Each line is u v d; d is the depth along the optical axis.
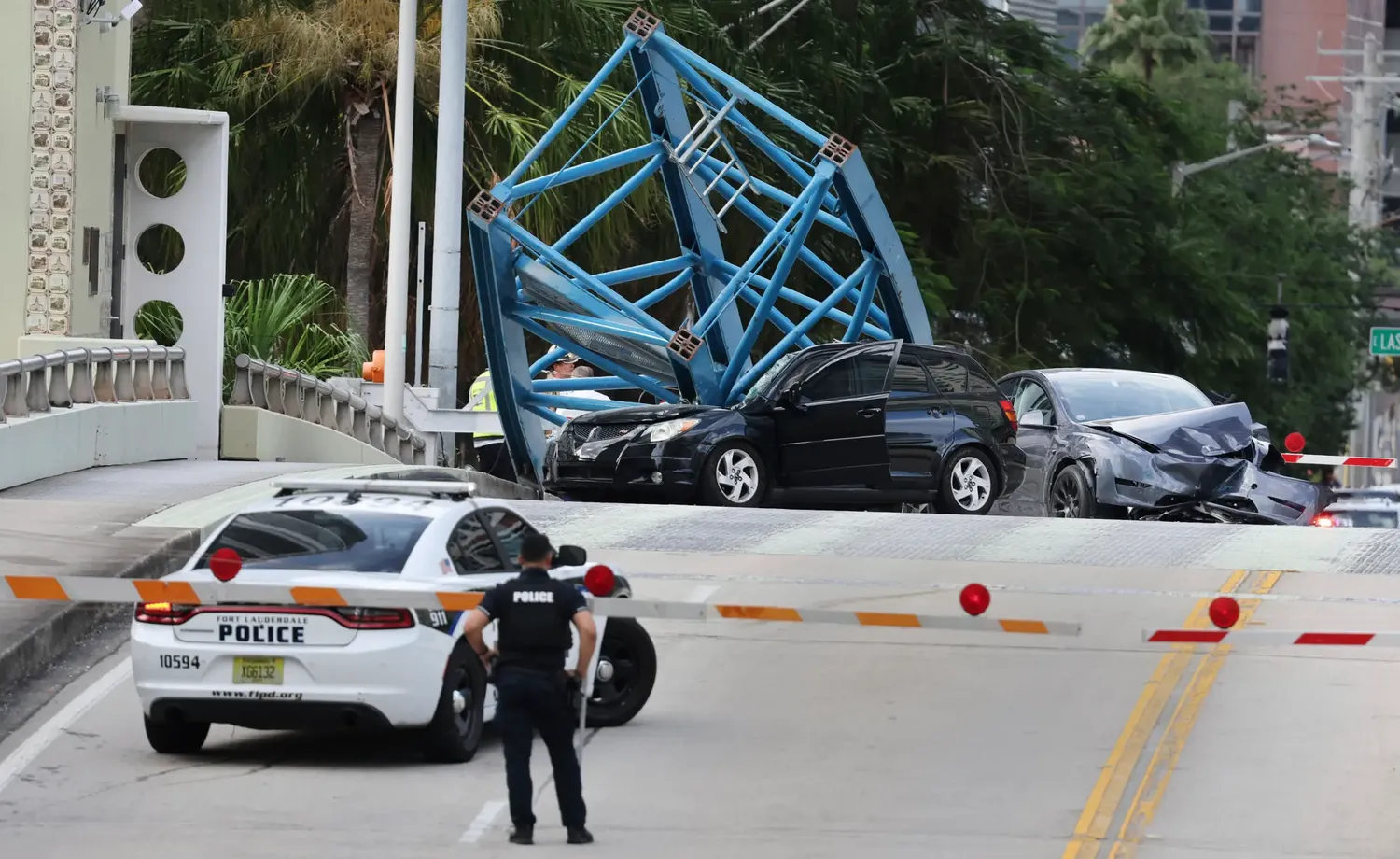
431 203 110.50
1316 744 35.22
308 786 32.12
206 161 81.38
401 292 88.44
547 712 28.41
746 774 33.16
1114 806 31.16
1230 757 34.31
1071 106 146.12
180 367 78.81
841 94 127.62
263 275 113.25
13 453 61.69
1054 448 68.12
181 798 31.27
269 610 32.44
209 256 81.12
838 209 78.38
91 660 41.88
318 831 29.27
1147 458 65.31
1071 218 140.00
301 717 32.50
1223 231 183.62
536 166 104.88
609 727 36.62
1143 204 146.25
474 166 109.25
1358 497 97.94
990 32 146.50
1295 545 56.22
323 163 111.12
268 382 85.19
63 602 43.72
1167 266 145.75
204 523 54.12
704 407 65.31
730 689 39.88
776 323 78.50
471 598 31.39
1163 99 157.00
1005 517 61.56
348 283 107.38
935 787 32.31
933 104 140.25
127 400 73.25
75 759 34.00
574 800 28.61
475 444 96.12
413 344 119.75
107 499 59.09
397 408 88.44
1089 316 138.62
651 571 50.66
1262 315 172.38
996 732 36.19
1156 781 32.78
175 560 50.38
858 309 77.06
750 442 64.38
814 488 65.06
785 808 30.94
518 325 75.56
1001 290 137.00
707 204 77.38
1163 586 49.81
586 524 57.94
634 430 64.62
